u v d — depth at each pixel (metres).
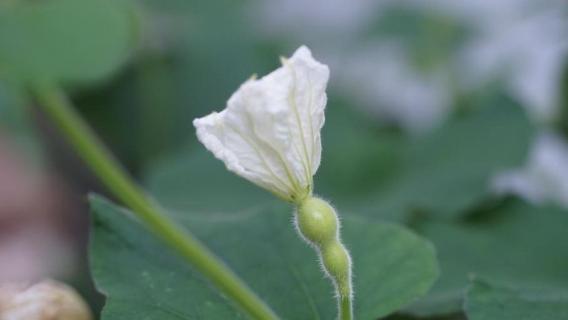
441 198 0.73
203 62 1.02
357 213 0.71
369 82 1.04
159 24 1.03
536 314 0.54
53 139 1.04
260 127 0.50
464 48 1.00
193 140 0.86
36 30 0.71
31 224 1.03
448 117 0.81
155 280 0.56
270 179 0.51
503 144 0.78
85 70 0.71
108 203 0.58
